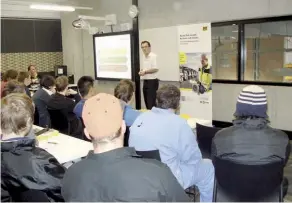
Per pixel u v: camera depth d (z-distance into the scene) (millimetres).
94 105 1214
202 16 6098
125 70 7715
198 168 2289
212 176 2396
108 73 8219
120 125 1201
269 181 1769
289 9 4949
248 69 5723
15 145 1544
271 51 5383
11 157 1521
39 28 9133
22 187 1491
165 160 2131
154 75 6371
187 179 2217
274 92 5375
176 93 2254
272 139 1740
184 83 6047
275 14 5121
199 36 5668
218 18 5867
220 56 6059
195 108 5930
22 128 1723
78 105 3500
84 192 1126
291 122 5215
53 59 9516
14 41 8672
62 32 9516
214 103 6242
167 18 6664
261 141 1736
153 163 1177
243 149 1756
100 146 1185
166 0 6621
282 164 1757
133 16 7082
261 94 1783
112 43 7941
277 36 5270
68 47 9383
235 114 1864
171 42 6543
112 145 1188
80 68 9141
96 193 1115
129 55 7531
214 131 2691
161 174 1134
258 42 5516
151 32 6961
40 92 4410
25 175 1482
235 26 5734
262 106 1776
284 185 2170
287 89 5211
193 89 5914
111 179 1106
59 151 2561
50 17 9273
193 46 5789
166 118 2174
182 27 5918
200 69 5746
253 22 5445
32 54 9055
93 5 8391
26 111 1738
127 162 1141
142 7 7137
